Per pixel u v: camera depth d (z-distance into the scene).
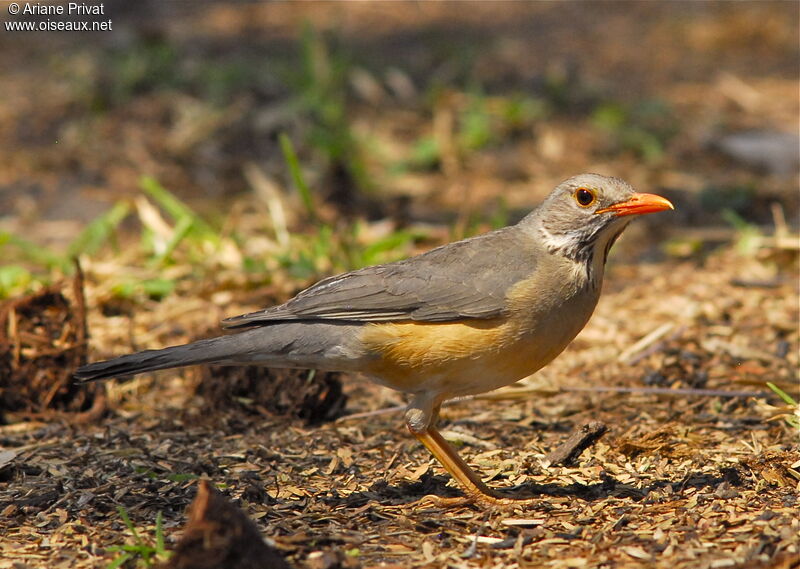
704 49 26.62
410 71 23.08
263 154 18.67
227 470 9.01
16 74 22.19
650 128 20.97
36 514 8.07
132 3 28.20
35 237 15.92
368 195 17.80
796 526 7.47
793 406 9.76
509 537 7.61
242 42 24.78
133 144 18.98
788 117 21.86
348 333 8.66
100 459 9.23
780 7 29.59
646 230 16.86
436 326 8.54
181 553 6.35
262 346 8.69
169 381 11.76
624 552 7.24
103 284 13.62
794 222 17.05
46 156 18.55
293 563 7.05
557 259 8.69
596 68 24.70
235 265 14.40
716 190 17.89
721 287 13.88
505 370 8.66
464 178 18.73
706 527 7.61
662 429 9.41
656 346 12.01
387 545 7.46
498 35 27.00
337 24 26.77
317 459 9.38
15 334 10.51
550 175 18.89
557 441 9.80
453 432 10.02
